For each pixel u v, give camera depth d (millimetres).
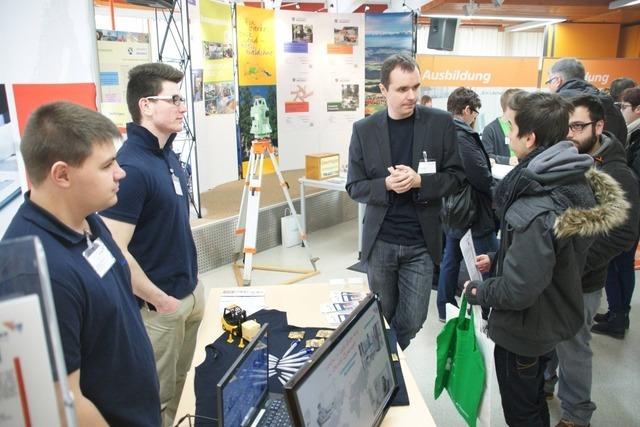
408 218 2125
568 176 1447
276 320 1825
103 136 995
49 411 513
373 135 2123
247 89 5219
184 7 4164
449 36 6656
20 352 496
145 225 1759
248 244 3859
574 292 1590
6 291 494
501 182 1659
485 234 2992
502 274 1613
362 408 1128
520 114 1576
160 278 1830
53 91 2264
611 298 3139
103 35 3781
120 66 3906
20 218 970
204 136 4684
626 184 2025
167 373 1911
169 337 1885
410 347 3066
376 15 5863
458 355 1777
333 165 5012
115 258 1168
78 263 986
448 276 3287
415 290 2186
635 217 1993
